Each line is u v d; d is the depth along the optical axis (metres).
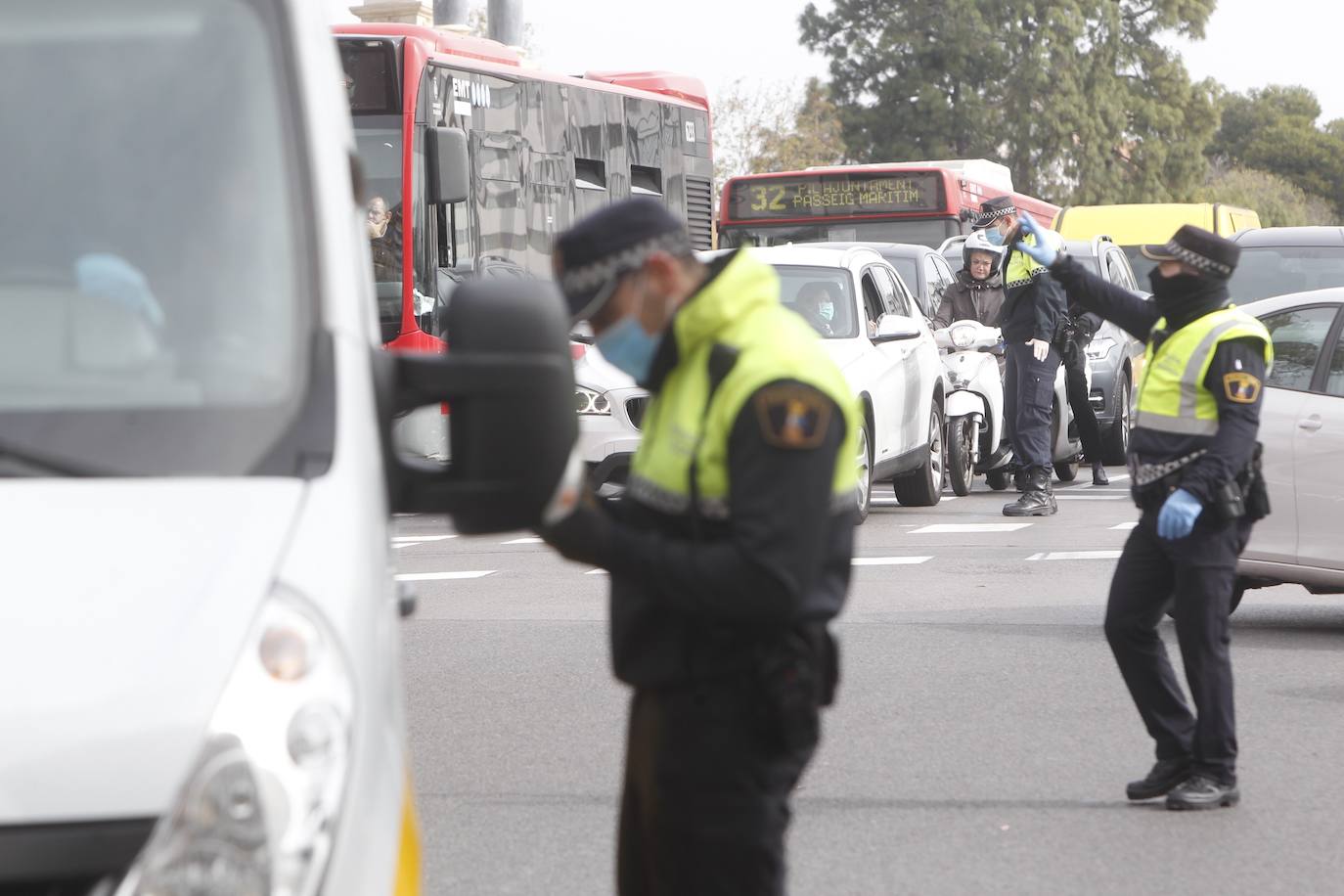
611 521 11.44
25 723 8.52
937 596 38.81
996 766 24.70
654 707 12.11
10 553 9.26
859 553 45.66
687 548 11.33
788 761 12.17
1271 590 41.28
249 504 9.78
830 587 12.02
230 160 11.58
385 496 10.85
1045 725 27.03
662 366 11.89
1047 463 53.78
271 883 8.48
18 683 8.63
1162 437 22.69
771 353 11.50
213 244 11.27
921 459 56.00
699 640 11.90
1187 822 22.19
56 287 11.01
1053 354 53.50
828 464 11.39
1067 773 24.41
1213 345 22.45
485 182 61.31
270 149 11.68
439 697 29.03
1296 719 27.53
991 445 62.06
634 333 11.84
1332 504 33.62
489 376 10.38
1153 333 23.11
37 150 11.51
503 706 28.34
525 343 10.49
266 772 8.70
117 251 11.19
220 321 10.96
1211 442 22.36
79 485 9.86
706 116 79.12
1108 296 23.66
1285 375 34.56
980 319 62.00
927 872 20.22
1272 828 21.94
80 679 8.67
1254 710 28.12
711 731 11.88
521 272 63.47
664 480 11.80
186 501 9.75
